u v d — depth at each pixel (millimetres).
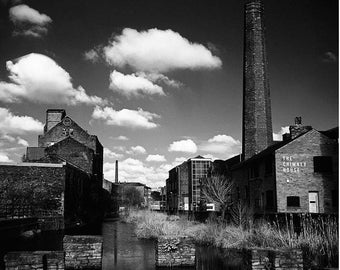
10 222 17922
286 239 13117
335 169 23500
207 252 14297
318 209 23266
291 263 9297
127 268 11016
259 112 34188
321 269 10141
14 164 24453
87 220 35594
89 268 10570
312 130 24078
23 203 24312
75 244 10609
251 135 34000
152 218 26328
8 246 15258
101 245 10688
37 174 25047
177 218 32406
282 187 23422
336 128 24984
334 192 23297
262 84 34688
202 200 40625
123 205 81500
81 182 33406
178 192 49969
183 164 50375
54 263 8852
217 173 37719
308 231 13484
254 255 9484
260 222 17141
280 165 23625
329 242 12062
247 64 35438
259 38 35500
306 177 23594
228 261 12266
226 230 17109
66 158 38875
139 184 103125
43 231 23234
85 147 39438
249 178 29375
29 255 8633
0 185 23859
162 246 11227
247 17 36250
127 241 18688
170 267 11117
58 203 25469
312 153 23844
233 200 32906
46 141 45281
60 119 48844
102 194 51688
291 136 26859
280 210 23156
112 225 31984
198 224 23516
